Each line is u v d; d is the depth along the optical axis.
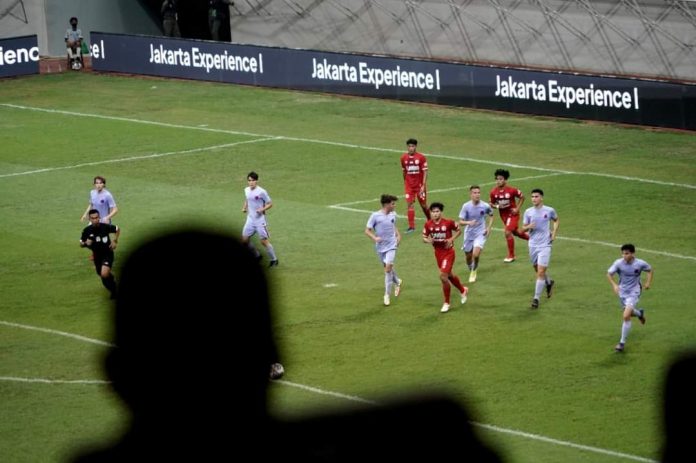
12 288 73.12
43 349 61.72
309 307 67.44
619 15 143.38
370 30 163.88
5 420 51.34
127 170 106.62
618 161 104.69
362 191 97.00
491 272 73.88
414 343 60.72
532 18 150.12
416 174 84.25
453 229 65.56
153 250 6.77
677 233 81.81
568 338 60.62
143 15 180.25
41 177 104.44
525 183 97.69
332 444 6.86
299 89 142.25
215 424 6.71
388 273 67.38
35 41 156.75
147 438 6.68
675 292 68.25
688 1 138.38
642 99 117.31
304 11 168.00
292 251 79.81
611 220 85.62
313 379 55.31
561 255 76.88
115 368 6.70
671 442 7.26
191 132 121.69
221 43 147.12
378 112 129.12
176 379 6.68
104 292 72.00
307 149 113.25
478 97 128.62
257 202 75.44
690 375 7.25
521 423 48.91
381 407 7.24
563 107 122.75
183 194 97.44
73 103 138.50
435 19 158.25
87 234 69.38
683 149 108.44
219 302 6.73
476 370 56.09
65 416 51.69
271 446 6.76
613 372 55.28
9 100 140.75
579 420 49.12
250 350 6.76
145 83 150.00
